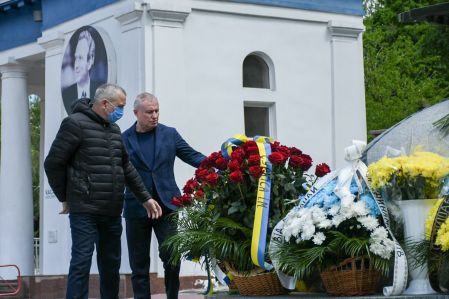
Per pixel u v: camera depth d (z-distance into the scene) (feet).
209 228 24.35
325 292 22.57
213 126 55.93
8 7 66.85
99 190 28.22
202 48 55.93
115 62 56.08
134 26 54.44
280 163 23.76
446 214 19.95
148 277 30.81
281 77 59.16
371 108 94.43
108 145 28.53
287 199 23.67
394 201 20.72
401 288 19.97
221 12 56.85
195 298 44.52
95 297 53.42
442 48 92.94
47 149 62.28
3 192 70.38
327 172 24.38
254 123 58.75
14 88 69.67
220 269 24.63
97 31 57.00
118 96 28.48
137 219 30.55
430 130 22.49
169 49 54.44
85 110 28.45
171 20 54.60
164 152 30.71
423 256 20.17
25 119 70.23
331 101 61.05
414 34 114.21
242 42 57.67
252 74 58.85
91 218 28.19
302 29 60.23
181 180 53.88
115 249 29.30
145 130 30.94
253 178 23.70
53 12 62.39
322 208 21.15
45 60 63.16
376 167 20.47
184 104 54.85
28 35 66.64
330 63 61.21
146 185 30.42
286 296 21.94
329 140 60.70
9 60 68.54
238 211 23.75
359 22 62.34
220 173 24.50
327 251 20.43
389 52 97.96
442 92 102.12
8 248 69.92
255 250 22.65
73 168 28.22
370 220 20.31
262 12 58.49
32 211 71.05
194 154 31.14
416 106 94.68
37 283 60.70
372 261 20.17
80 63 58.75
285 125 59.00
